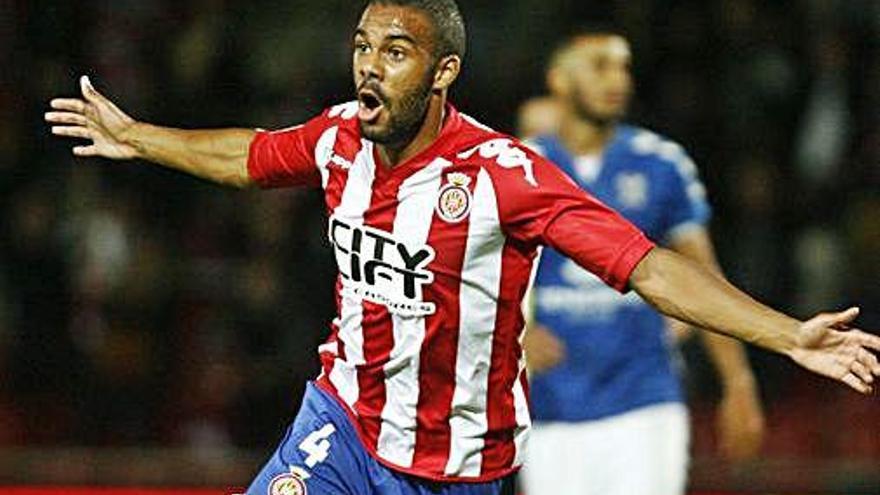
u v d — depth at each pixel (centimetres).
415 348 1557
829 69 3712
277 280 3431
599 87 2223
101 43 3772
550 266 2228
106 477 2891
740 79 3703
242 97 3716
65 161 3631
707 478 2869
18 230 3538
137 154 1694
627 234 1465
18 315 3481
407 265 1540
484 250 1526
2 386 3438
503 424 1603
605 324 2228
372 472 1599
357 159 1571
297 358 3384
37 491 2869
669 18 3728
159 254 3531
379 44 1497
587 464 2261
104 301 3484
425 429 1587
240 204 3525
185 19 3784
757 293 3506
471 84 3694
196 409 3388
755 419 2327
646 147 2259
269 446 3350
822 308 3472
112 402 3425
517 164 1509
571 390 2250
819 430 3291
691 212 2259
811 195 3591
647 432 2241
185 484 2898
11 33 3756
